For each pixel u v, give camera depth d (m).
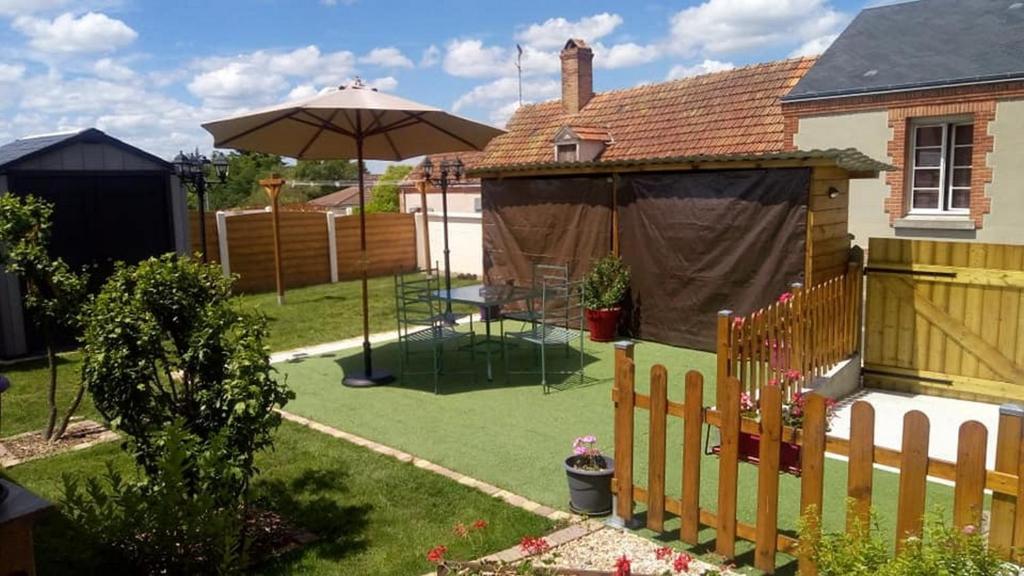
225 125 8.30
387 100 7.99
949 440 6.76
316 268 18.86
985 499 4.98
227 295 5.21
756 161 9.16
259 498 5.27
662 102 18.58
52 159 10.89
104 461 6.45
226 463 4.37
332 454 6.47
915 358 8.29
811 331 7.52
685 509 4.57
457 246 20.22
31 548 3.08
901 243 8.27
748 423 4.25
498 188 12.78
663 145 16.84
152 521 4.18
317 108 7.58
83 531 4.19
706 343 10.23
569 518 5.07
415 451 6.56
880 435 6.92
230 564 4.18
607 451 6.54
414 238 21.00
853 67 14.15
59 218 11.09
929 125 13.13
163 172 12.21
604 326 10.97
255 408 4.47
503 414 7.63
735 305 9.83
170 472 4.21
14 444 6.96
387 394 8.50
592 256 11.48
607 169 10.95
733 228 9.70
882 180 13.41
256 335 4.83
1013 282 7.60
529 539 4.18
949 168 13.04
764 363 6.56
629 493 4.89
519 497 5.49
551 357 10.16
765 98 16.12
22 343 10.78
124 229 11.83
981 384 7.89
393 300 15.91
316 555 4.62
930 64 13.18
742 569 4.30
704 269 10.10
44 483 5.96
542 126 21.94
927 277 8.12
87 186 11.36
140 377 4.71
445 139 9.91
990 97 12.12
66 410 8.03
